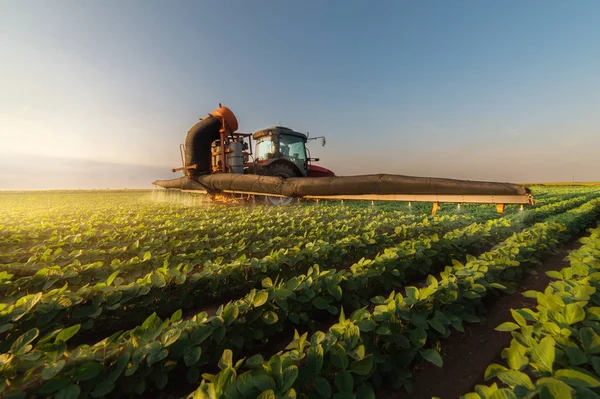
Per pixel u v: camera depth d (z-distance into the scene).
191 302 3.28
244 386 1.35
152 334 1.85
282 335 2.73
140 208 10.58
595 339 1.60
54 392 1.58
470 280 2.73
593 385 1.26
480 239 5.08
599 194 19.31
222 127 11.41
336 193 7.38
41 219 8.13
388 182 6.36
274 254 3.51
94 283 3.37
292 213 7.76
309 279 2.68
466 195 5.50
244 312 2.43
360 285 3.03
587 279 2.39
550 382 1.22
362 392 1.47
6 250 4.84
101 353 1.70
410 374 2.00
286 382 1.38
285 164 11.62
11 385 1.51
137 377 1.84
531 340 1.71
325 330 2.79
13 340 2.26
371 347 1.98
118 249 4.33
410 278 4.00
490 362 2.24
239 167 11.05
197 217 7.47
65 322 2.57
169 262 3.86
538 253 4.46
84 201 18.39
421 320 2.15
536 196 18.11
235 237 5.17
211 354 2.26
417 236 5.50
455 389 1.97
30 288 2.93
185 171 11.42
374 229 5.36
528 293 2.23
